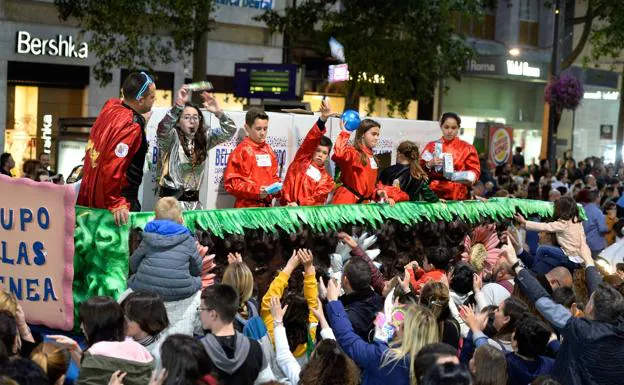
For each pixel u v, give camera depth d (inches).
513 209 466.9
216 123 389.1
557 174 1080.2
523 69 1411.2
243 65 824.3
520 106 1628.9
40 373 205.8
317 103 1226.0
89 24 839.1
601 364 264.2
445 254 367.2
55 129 976.9
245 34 1140.5
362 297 299.1
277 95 814.5
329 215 374.9
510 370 271.6
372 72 962.7
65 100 986.1
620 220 607.5
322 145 397.4
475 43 1486.2
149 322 250.4
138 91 319.6
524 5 1560.0
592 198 698.8
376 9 959.6
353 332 267.0
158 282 286.7
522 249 458.3
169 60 860.0
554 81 1179.3
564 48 1625.2
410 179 422.3
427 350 229.8
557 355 275.7
